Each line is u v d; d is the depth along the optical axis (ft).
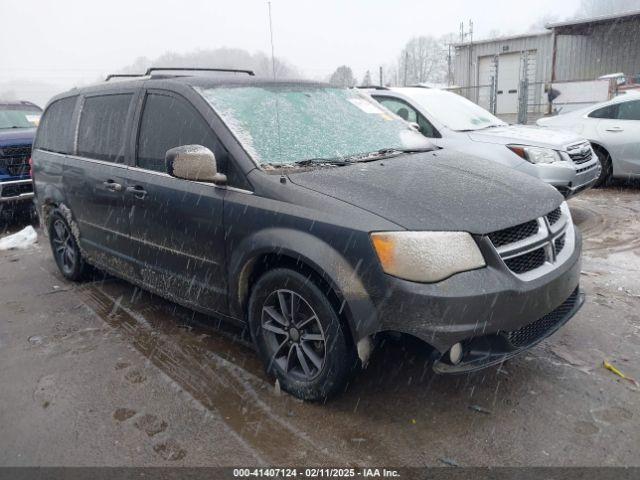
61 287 16.79
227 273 10.55
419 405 9.50
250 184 9.98
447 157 11.78
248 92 11.91
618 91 51.47
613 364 10.57
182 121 11.55
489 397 9.66
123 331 13.17
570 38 69.82
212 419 9.37
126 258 13.55
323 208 8.97
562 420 8.92
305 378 9.67
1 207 25.11
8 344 12.79
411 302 8.10
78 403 10.08
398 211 8.64
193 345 12.23
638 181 28.60
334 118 12.36
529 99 74.79
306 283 9.09
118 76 15.44
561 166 19.04
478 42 77.87
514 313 8.46
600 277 15.12
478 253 8.42
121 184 12.92
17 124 29.73
